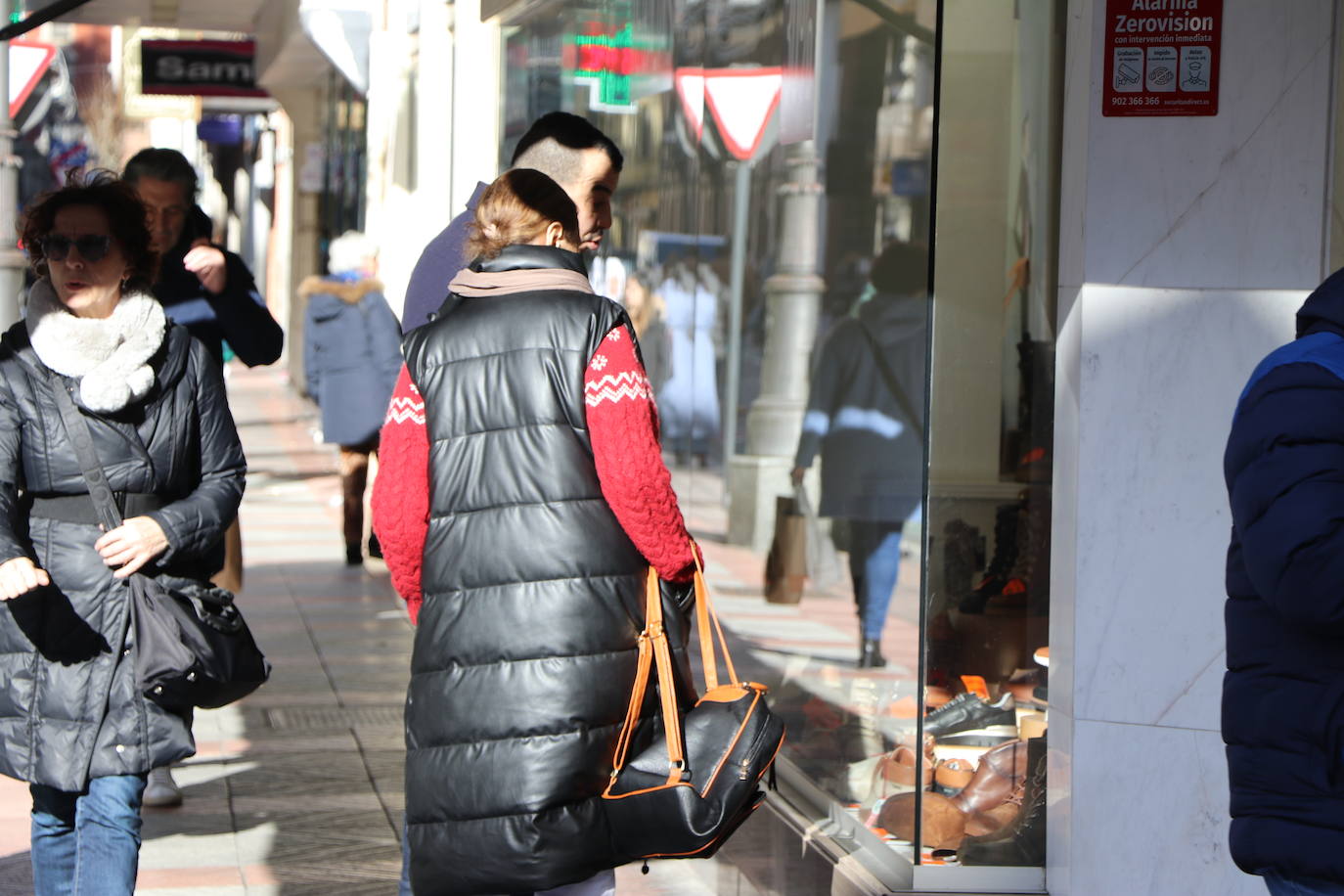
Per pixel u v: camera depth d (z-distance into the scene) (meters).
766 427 6.61
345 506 14.23
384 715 9.14
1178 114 4.74
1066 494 4.92
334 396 13.96
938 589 5.18
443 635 4.19
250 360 7.48
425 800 4.17
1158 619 4.82
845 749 5.66
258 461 21.89
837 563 5.85
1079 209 4.83
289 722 8.97
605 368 4.23
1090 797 4.85
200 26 24.02
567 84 9.58
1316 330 3.49
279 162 38.38
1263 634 3.43
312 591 13.00
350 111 23.98
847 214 5.99
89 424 4.88
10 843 6.80
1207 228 4.76
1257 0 4.71
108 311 4.98
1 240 9.73
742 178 7.03
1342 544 3.23
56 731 4.78
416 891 4.23
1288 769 3.37
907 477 5.39
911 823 5.16
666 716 4.19
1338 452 3.31
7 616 4.82
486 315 4.32
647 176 8.31
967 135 5.10
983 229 5.11
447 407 4.29
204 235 7.46
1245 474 3.39
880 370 5.65
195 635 4.82
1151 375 4.79
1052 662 5.02
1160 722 4.82
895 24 5.55
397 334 14.08
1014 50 5.05
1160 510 4.80
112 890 4.79
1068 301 4.92
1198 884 4.84
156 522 4.86
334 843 6.96
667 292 7.94
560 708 4.10
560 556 4.15
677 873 6.86
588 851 4.14
